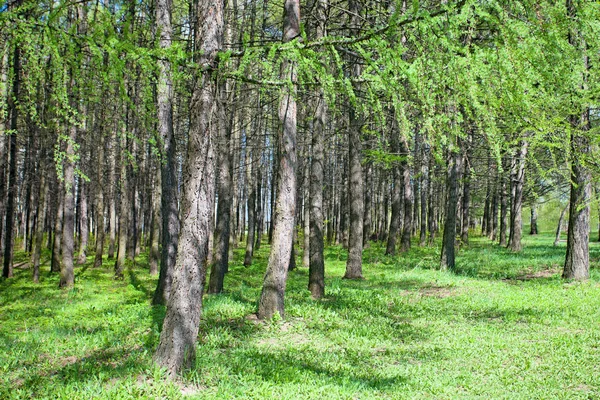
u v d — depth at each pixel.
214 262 12.03
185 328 5.21
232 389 4.88
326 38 3.34
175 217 10.84
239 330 7.63
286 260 8.48
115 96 3.51
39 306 11.07
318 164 11.13
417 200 34.94
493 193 28.89
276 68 3.60
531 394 4.91
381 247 26.91
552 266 15.07
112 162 21.25
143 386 4.76
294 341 7.22
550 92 2.90
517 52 2.68
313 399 4.73
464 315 8.81
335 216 37.31
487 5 2.79
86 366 5.69
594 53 2.82
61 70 3.04
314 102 11.42
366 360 6.28
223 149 12.85
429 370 5.78
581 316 8.08
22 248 30.78
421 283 13.02
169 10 9.70
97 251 20.53
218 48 5.06
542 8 2.65
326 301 10.31
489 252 21.42
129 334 7.61
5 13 2.74
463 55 2.98
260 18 17.19
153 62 3.24
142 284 14.88
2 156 15.70
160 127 10.41
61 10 2.98
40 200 16.31
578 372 5.51
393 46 3.15
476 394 4.97
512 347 6.59
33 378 5.36
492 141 2.97
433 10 3.13
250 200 19.97
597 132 6.20
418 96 3.09
